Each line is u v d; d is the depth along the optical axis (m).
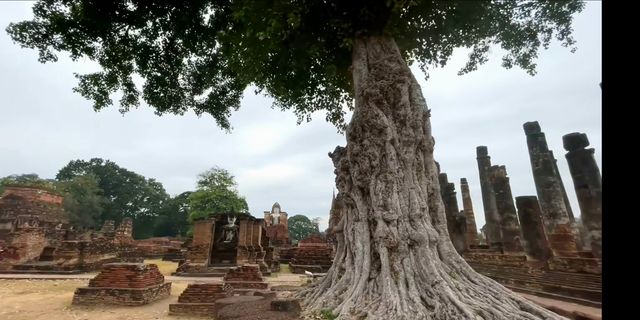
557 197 12.51
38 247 20.83
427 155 6.71
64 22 9.21
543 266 11.70
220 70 12.07
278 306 5.45
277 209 54.78
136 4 9.53
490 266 14.74
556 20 6.73
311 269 23.95
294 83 11.11
